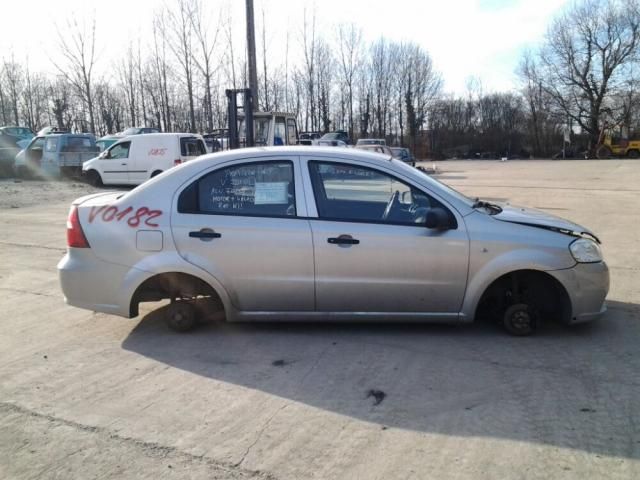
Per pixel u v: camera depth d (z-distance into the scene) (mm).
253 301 4410
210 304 4742
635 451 2818
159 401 3455
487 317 4875
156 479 2660
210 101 27938
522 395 3457
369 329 4641
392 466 2727
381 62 57781
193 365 3994
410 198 4352
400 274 4270
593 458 2762
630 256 7402
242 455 2844
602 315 4520
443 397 3451
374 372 3826
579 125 61094
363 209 4359
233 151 4574
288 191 4391
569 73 59656
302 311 4414
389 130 60750
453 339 4410
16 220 11297
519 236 4242
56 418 3260
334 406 3355
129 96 38219
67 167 20938
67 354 4234
